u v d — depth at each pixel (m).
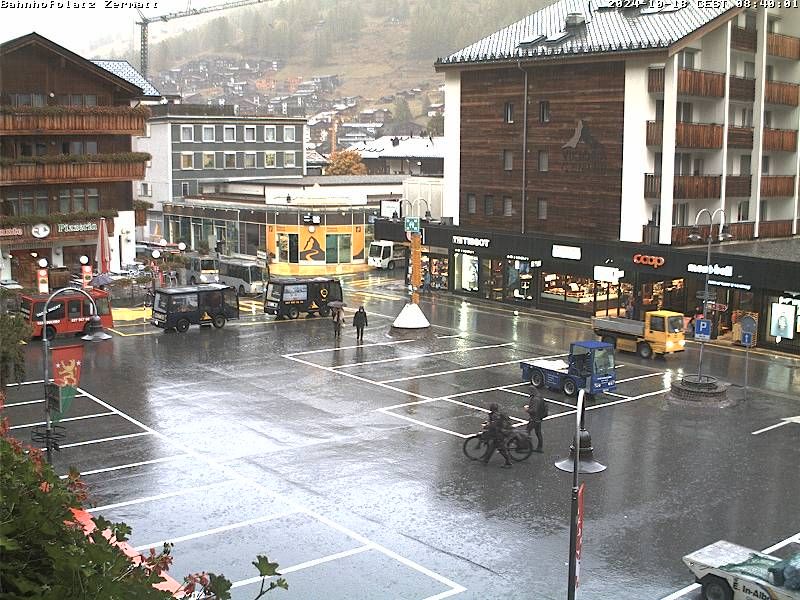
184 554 20.03
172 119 89.56
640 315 50.88
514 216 58.62
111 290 55.19
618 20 56.69
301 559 19.92
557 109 55.56
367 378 37.59
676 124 51.03
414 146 132.25
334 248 72.75
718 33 53.38
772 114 60.12
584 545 20.86
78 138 60.31
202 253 69.31
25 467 8.17
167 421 30.67
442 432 29.88
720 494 24.42
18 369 27.33
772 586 16.84
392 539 21.08
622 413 32.78
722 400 34.38
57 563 6.85
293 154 98.06
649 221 52.97
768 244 54.12
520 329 49.50
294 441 28.62
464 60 59.25
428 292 61.72
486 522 22.17
